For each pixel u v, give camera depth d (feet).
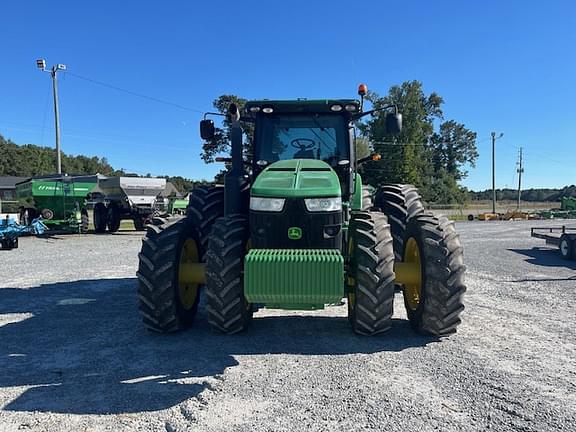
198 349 15.89
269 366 14.25
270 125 20.84
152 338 17.21
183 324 17.87
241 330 17.29
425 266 16.58
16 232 50.52
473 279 30.50
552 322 19.47
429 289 16.43
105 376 13.60
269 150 20.63
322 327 18.42
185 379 13.34
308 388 12.62
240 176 19.20
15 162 288.71
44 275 32.22
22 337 17.49
